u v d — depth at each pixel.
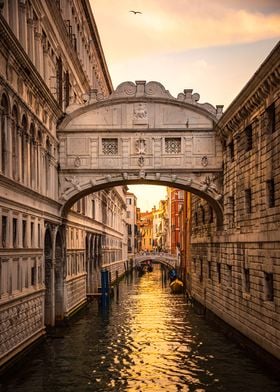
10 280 19.53
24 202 21.69
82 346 25.12
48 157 27.38
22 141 22.06
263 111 22.31
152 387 18.69
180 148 29.83
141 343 25.94
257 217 23.05
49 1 26.16
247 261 24.39
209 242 33.84
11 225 19.69
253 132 23.81
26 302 21.84
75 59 35.12
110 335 28.08
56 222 28.39
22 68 20.95
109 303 41.78
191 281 43.16
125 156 29.61
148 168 29.58
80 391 18.25
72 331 29.28
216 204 29.97
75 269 35.56
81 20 39.69
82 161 29.55
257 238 22.77
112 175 29.61
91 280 44.91
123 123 29.77
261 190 22.53
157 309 38.88
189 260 45.84
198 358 22.81
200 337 27.58
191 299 42.31
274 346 20.28
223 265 29.53
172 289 51.94
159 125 29.83
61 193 29.47
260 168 22.70
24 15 22.27
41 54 25.58
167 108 29.91
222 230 30.03
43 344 24.81
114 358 22.81
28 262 22.34
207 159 29.78
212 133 29.89
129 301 44.38
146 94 29.88
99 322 32.59
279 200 20.16
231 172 27.86
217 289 31.25
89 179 29.61
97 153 29.58
